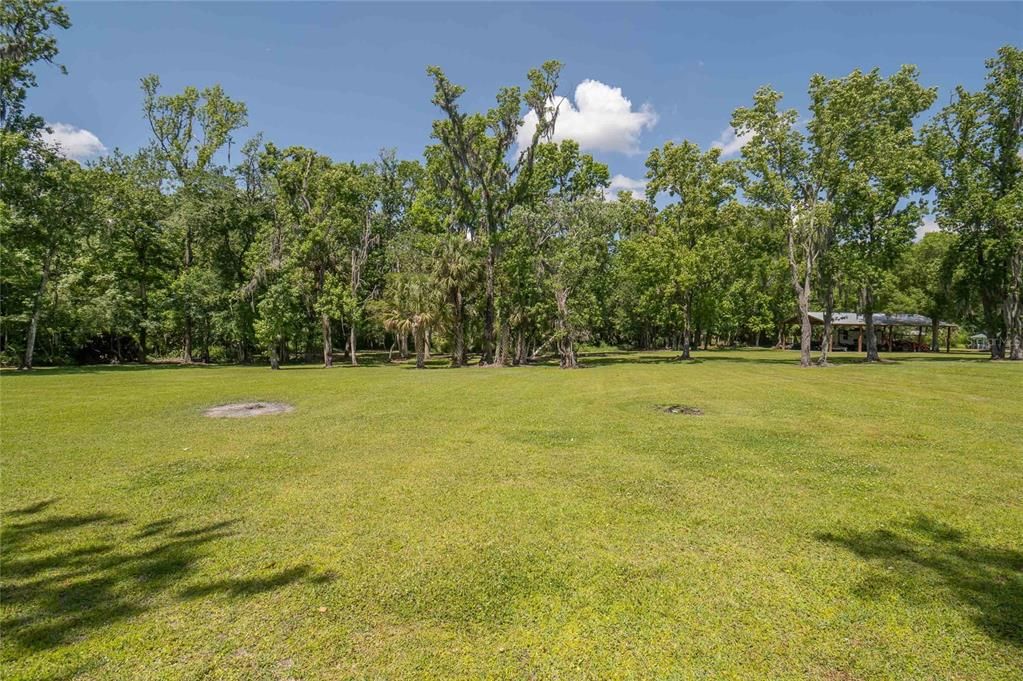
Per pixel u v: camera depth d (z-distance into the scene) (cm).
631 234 4534
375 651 363
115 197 3781
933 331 4997
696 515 607
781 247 3350
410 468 820
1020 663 341
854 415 1248
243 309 3862
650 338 6144
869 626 386
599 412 1344
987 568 472
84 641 375
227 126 4272
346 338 4831
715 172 3734
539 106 3600
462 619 402
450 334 3744
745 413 1298
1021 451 892
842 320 5112
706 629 384
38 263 3259
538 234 3406
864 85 2891
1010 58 3048
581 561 495
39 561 504
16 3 2875
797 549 516
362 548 528
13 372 2964
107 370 3200
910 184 3072
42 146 3061
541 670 341
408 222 4812
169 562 500
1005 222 3027
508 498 673
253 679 335
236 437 1060
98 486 736
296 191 4106
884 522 582
